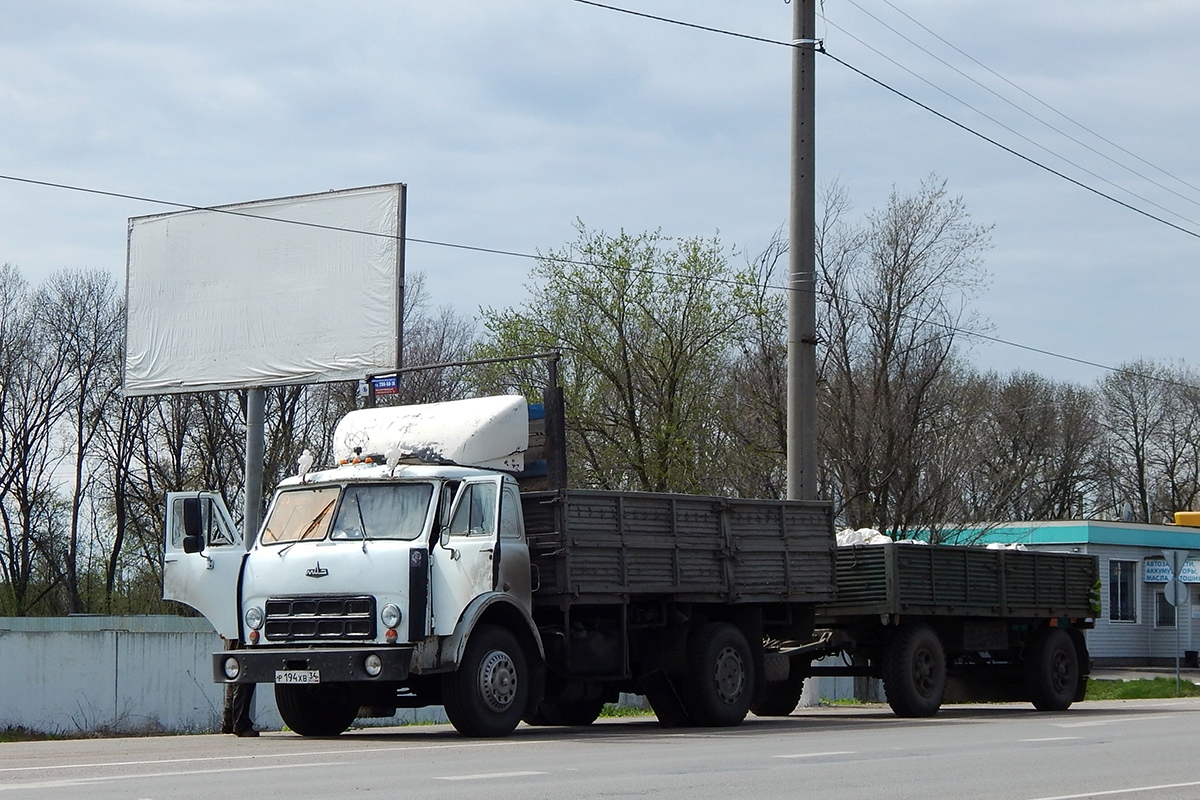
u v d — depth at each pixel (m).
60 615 58.81
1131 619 54.50
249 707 17.94
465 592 14.70
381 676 14.27
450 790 9.59
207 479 54.06
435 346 58.31
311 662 14.52
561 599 15.80
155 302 25.83
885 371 38.34
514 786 9.91
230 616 15.21
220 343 25.19
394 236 23.92
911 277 38.78
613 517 16.55
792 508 19.19
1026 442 73.75
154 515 56.12
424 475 15.12
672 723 17.84
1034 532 54.28
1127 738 15.55
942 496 38.34
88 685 29.70
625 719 22.98
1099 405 81.94
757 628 18.75
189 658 29.53
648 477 41.12
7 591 58.88
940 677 21.47
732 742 14.52
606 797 9.35
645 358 42.16
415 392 55.97
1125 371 76.75
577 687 16.69
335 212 24.44
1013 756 13.05
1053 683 23.67
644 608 17.31
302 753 12.76
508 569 15.18
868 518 37.94
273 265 24.86
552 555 15.87
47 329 60.66
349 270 24.23
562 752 12.92
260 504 24.69
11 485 59.81
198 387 25.31
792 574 18.97
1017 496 54.78
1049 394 77.56
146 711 29.48
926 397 39.59
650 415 42.03
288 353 24.59
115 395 60.09
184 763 11.70
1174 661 55.09
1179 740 15.23
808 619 19.61
